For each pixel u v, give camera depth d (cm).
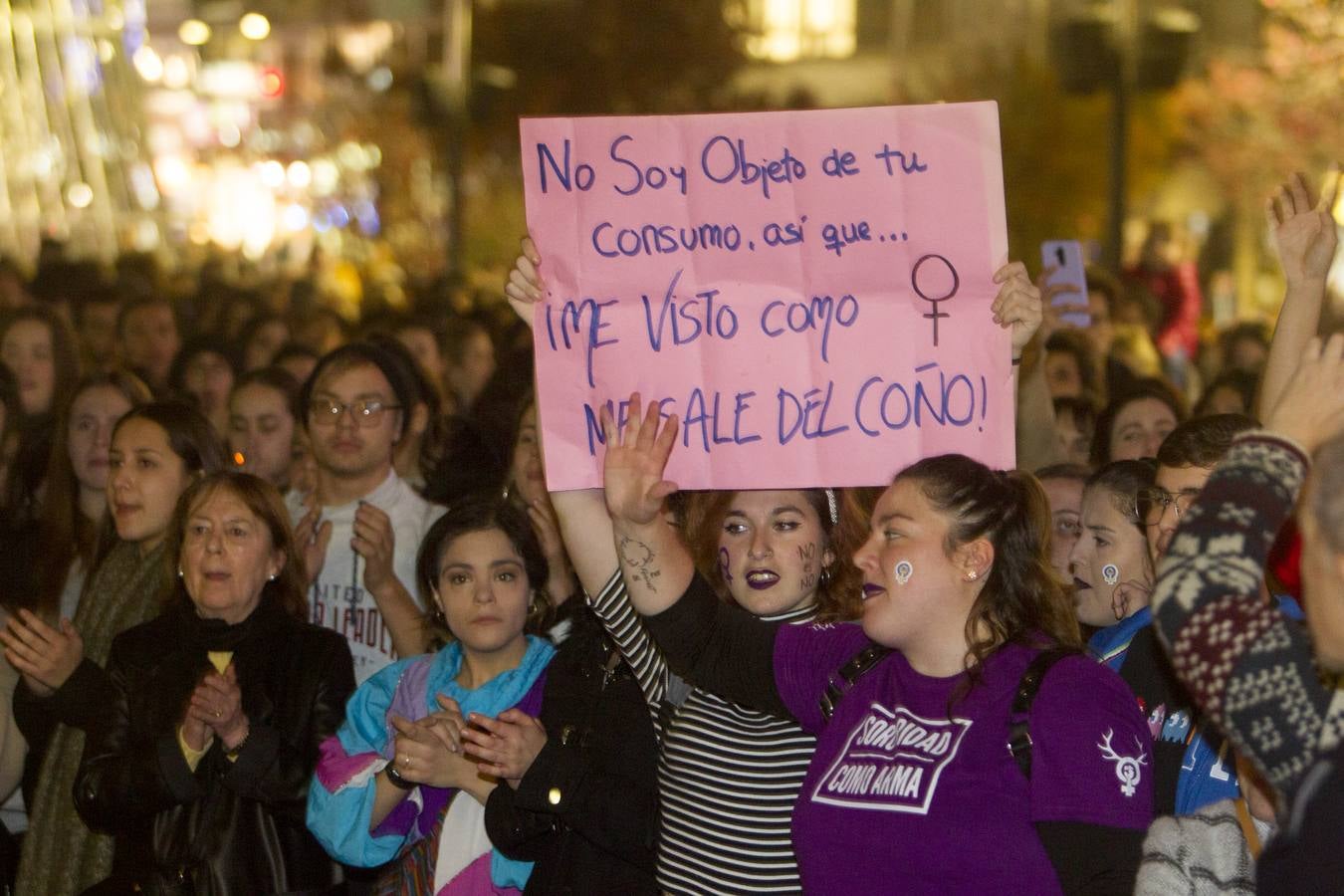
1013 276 363
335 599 565
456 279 1655
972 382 365
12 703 524
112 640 529
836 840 314
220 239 2734
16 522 599
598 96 3198
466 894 423
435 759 410
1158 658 370
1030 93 3005
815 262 370
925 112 368
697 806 375
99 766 464
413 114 2966
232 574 473
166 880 450
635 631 383
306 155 2988
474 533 443
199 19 3073
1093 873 291
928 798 306
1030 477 335
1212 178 2914
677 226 374
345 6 3178
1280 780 240
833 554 390
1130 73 1736
